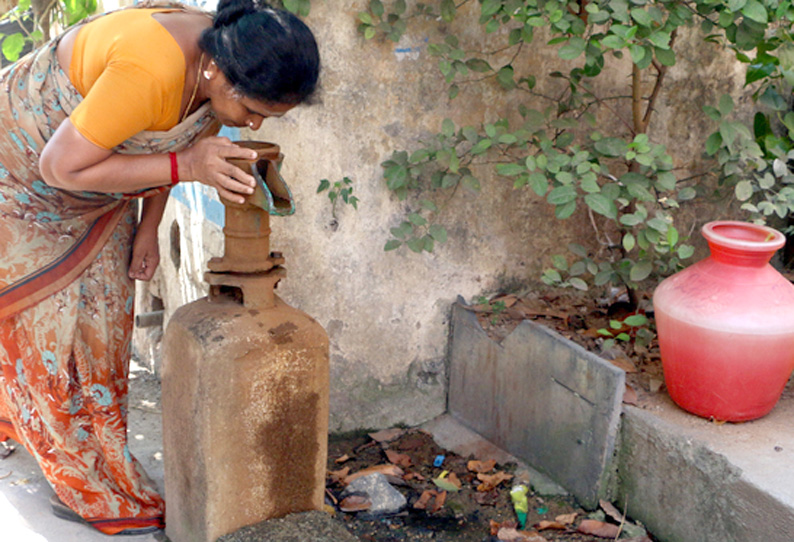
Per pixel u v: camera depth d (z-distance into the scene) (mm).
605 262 2955
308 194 2934
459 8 2955
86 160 1854
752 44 2576
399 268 3172
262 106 1901
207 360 2047
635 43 2477
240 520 2230
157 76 1821
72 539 2381
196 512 2215
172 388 2227
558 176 2625
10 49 3891
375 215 3068
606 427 2580
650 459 2496
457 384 3340
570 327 3070
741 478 2184
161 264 3730
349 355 3201
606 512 2604
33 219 2154
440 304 3291
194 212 3164
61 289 2207
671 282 2549
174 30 1870
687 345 2406
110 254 2307
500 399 3094
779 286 2406
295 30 1807
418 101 3004
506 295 3342
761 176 3328
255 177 1944
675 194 3480
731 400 2408
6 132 2057
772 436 2395
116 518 2418
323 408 2291
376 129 2971
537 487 2836
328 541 2195
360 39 2852
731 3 2346
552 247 3383
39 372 2250
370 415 3307
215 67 1876
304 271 3018
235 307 2189
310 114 2854
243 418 2139
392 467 2977
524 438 2988
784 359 2359
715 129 3480
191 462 2182
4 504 2533
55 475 2379
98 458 2416
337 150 2934
